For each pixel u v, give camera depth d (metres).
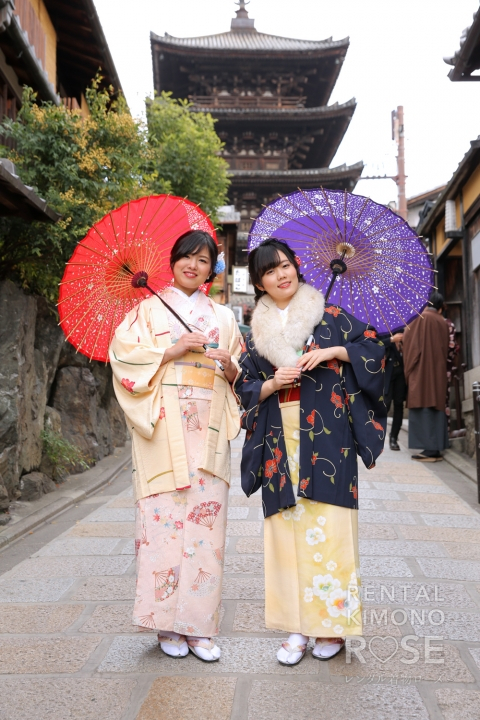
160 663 2.77
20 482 5.90
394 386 8.24
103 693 2.51
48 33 10.16
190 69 28.45
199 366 2.89
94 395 8.34
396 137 24.08
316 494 2.69
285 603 2.77
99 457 8.09
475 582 3.72
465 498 5.92
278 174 27.00
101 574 3.94
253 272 2.89
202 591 2.77
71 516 5.61
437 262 10.94
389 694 2.48
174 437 2.81
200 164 12.05
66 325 3.21
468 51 6.64
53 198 6.67
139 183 8.35
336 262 3.18
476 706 2.39
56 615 3.31
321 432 2.74
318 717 2.33
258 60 27.91
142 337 2.92
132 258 3.13
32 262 6.74
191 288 3.04
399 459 7.77
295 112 27.08
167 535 2.78
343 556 2.71
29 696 2.49
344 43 27.09
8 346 5.72
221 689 2.53
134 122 7.79
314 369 2.80
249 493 2.87
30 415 6.23
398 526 4.89
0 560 4.34
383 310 3.25
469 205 8.88
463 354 9.36
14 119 8.24
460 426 8.80
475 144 7.77
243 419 2.88
